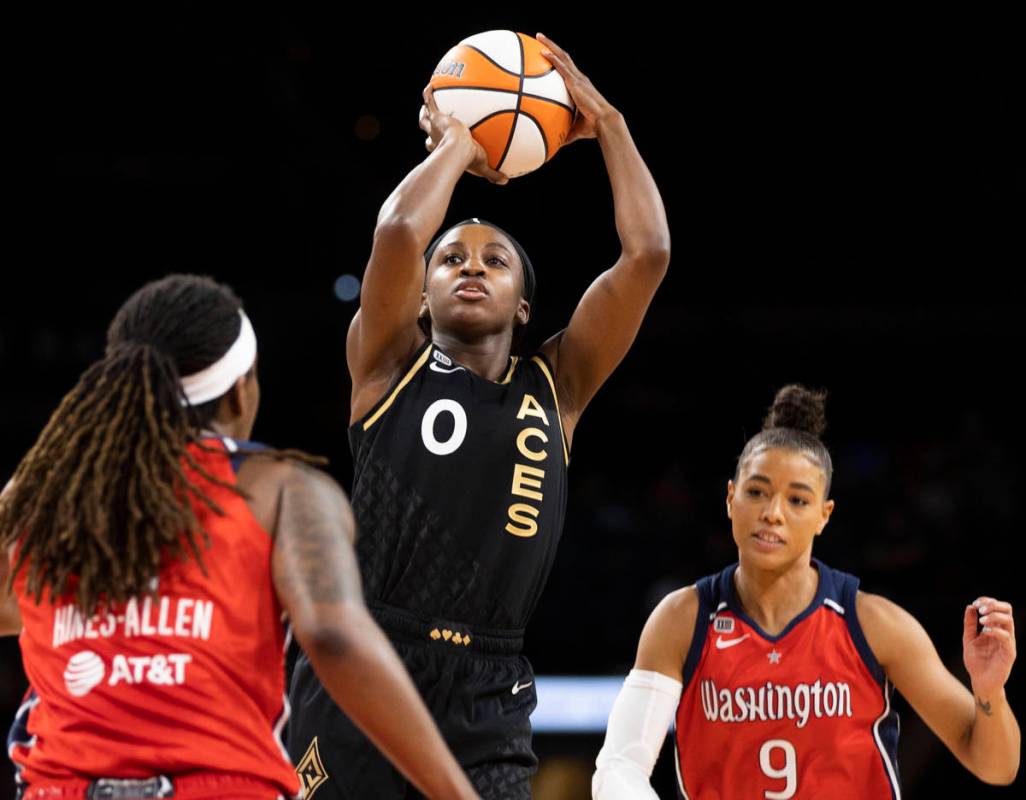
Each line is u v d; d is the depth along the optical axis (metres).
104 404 5.13
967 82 28.83
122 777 4.88
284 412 34.19
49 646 5.12
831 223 32.59
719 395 34.75
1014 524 27.94
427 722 4.89
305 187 32.06
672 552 27.84
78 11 26.88
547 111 8.08
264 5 26.47
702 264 33.56
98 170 32.25
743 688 7.88
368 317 7.69
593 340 8.27
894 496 29.25
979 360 34.38
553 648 25.95
